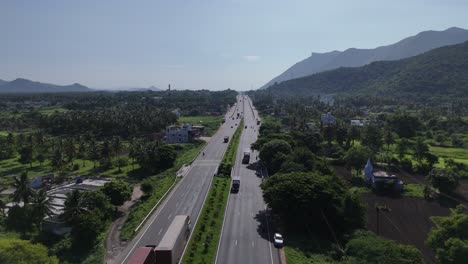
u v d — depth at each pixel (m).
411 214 102.31
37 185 128.50
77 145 191.38
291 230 88.62
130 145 181.88
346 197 89.06
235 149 188.00
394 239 84.50
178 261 70.31
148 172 150.62
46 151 177.38
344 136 191.00
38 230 88.31
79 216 80.75
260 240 81.88
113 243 80.81
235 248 77.62
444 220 70.19
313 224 87.94
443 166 152.12
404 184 130.88
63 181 135.75
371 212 103.62
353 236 80.25
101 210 91.12
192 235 83.19
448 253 62.00
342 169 153.75
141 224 89.88
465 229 65.06
